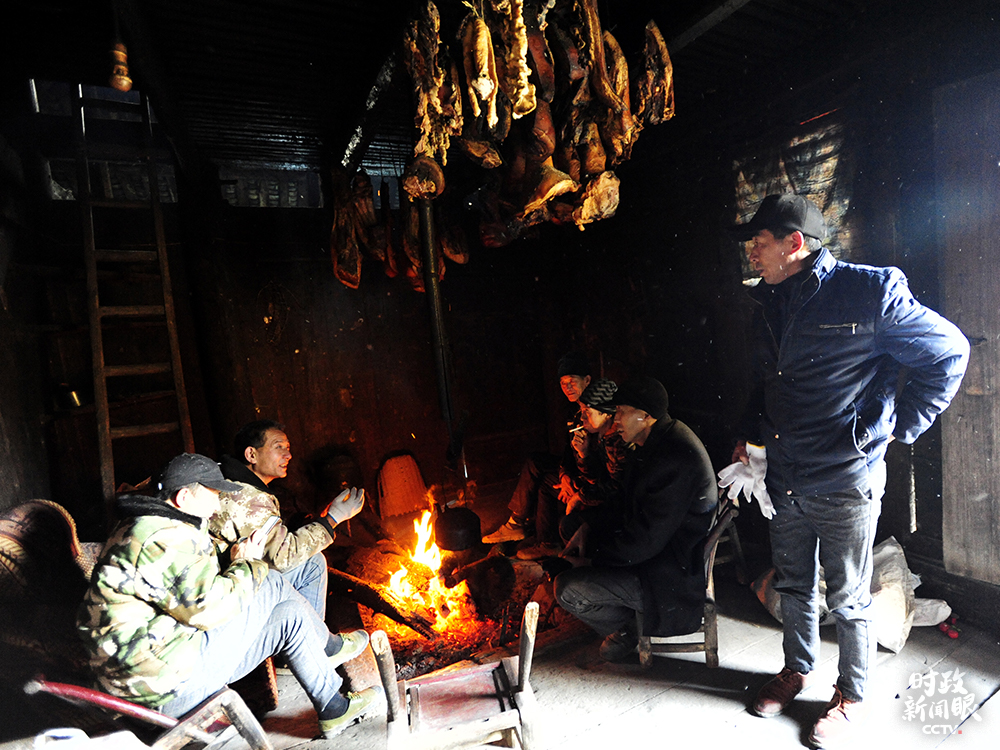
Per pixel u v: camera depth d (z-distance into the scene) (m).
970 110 2.46
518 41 2.26
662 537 2.44
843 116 3.04
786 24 3.01
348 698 2.36
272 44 3.02
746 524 3.86
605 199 2.94
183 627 1.75
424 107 2.47
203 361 4.45
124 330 4.21
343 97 3.74
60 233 3.97
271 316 4.75
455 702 1.93
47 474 3.48
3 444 2.80
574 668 2.64
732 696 2.37
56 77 3.40
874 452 1.98
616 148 2.92
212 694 1.83
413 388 5.30
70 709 1.72
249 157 4.94
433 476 5.42
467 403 5.49
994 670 2.39
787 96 3.30
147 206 3.61
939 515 2.85
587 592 2.49
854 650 2.07
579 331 5.46
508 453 5.71
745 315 3.74
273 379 4.79
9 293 3.18
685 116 4.02
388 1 2.68
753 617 2.93
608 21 3.01
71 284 3.94
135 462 4.24
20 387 3.17
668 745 2.13
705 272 4.02
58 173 5.19
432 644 2.91
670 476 2.41
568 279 5.54
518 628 2.97
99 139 3.88
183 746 1.92
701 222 4.00
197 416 4.47
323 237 4.90
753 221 2.02
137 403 4.25
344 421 5.07
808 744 2.09
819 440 2.01
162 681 1.70
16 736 1.74
